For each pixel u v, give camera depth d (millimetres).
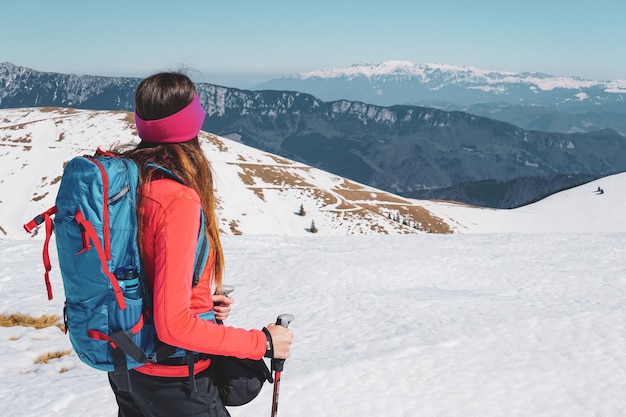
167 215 2260
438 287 13398
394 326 9781
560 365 7617
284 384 6910
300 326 10133
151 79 2428
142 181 2309
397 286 13508
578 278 14023
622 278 13844
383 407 6426
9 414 6082
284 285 13633
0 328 9352
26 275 14203
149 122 2412
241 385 2734
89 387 6816
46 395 6559
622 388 6867
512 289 13031
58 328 9484
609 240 20453
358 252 17953
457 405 6496
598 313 10039
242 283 14008
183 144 2506
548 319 9758
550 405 6504
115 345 2307
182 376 2518
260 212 186500
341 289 13164
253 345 2520
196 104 2527
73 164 2326
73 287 2277
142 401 2572
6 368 7641
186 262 2264
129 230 2260
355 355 8023
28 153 194625
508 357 7945
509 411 6371
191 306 2502
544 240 21000
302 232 182500
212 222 2521
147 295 2332
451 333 9086
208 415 2621
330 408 6367
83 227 2180
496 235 23344
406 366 7598
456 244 20312
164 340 2262
